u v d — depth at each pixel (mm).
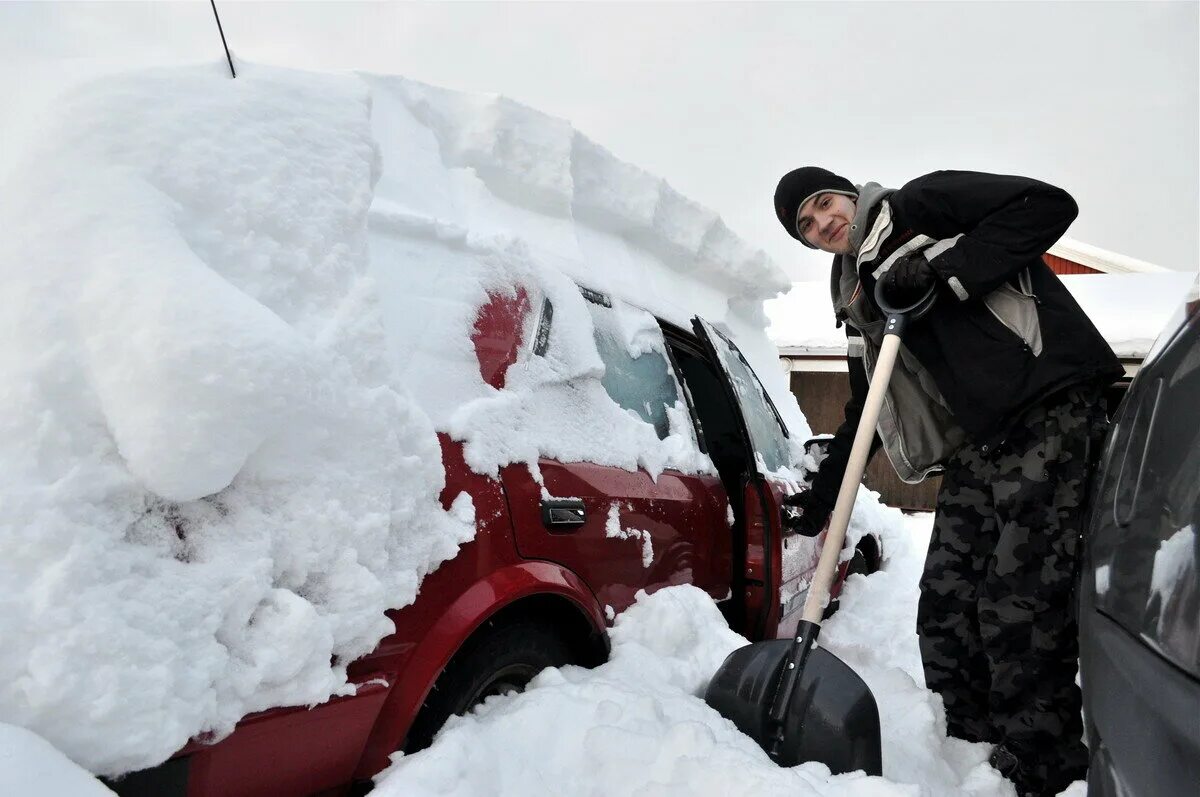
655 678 1800
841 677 1826
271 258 1281
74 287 1069
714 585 2385
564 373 1882
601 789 1455
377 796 1204
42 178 1138
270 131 1386
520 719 1510
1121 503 1213
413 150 2086
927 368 2068
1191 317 1250
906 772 1849
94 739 917
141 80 1295
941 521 2170
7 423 977
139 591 985
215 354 1056
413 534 1353
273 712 1110
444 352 1573
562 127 2670
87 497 981
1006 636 1922
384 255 1562
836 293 2387
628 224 3260
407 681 1327
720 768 1443
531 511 1628
